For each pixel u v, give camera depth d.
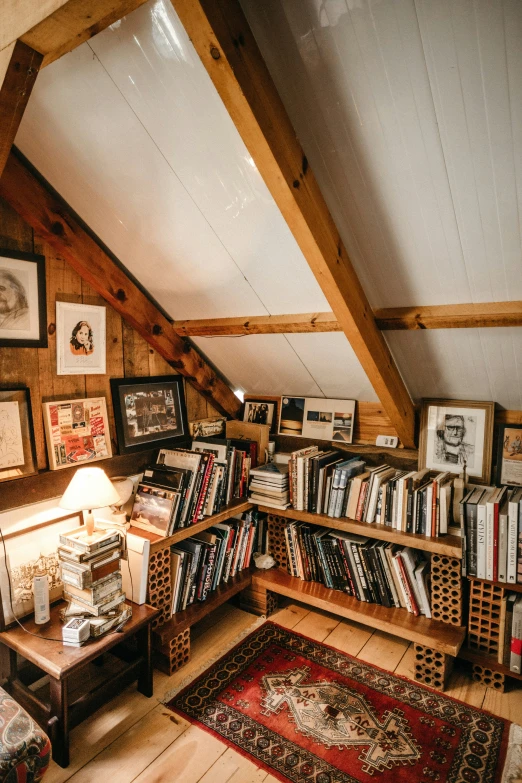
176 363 2.82
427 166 1.42
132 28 1.32
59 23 1.14
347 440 2.84
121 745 1.81
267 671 2.25
